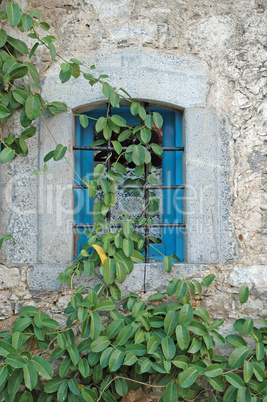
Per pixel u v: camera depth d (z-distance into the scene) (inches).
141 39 94.2
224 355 91.7
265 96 94.9
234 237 94.1
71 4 94.1
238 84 95.3
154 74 93.7
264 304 93.2
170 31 95.1
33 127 87.6
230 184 94.5
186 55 95.0
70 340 84.2
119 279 84.4
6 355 73.5
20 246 91.6
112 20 94.4
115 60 93.4
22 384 86.4
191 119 94.4
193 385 87.9
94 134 102.0
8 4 77.6
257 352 83.4
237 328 88.2
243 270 93.7
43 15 94.0
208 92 95.0
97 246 88.4
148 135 90.2
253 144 94.7
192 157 94.2
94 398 81.0
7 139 88.4
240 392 80.9
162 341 81.5
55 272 91.0
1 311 90.6
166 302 92.9
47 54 93.3
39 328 84.1
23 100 84.0
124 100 94.5
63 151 83.9
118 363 78.5
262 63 95.2
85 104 93.1
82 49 93.8
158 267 92.6
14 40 86.4
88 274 85.2
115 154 101.8
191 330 83.0
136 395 89.3
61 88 92.9
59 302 91.0
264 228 94.3
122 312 92.4
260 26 95.6
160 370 79.4
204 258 93.3
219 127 94.9
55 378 84.7
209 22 95.7
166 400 78.0
